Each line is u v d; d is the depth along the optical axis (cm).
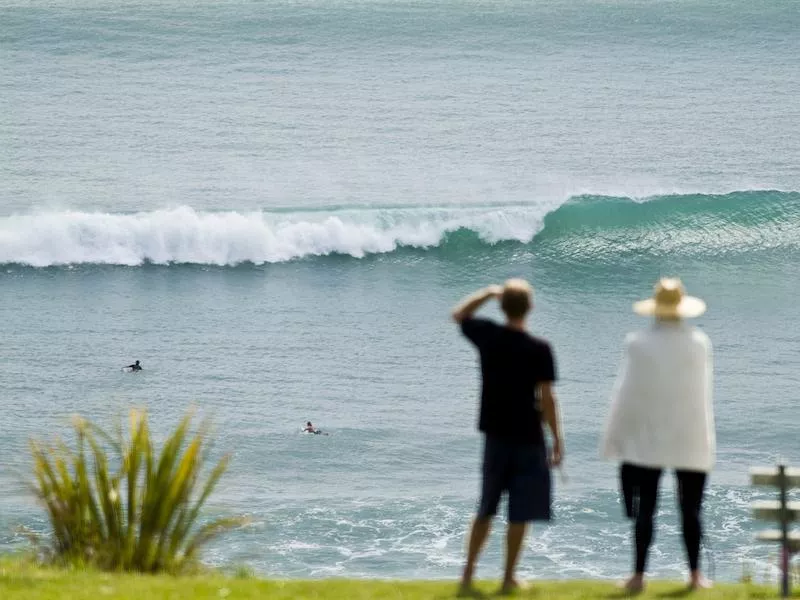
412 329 14612
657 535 8281
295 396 12106
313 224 17400
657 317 3778
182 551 4825
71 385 12212
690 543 3938
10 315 14650
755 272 17262
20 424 10994
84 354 13262
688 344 3716
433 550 8256
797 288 16550
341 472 10038
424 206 19788
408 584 4138
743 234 18125
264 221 17225
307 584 4134
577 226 18138
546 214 18150
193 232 16975
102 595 3800
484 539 3853
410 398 12150
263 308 15300
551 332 14650
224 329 14388
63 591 3847
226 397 12006
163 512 4491
